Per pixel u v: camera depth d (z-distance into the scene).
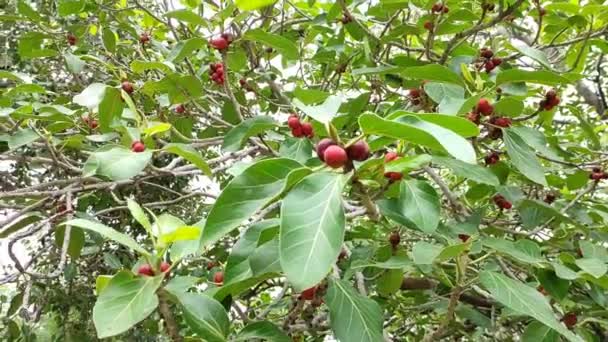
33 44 3.89
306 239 1.18
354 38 3.57
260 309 3.56
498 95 2.80
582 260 2.06
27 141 2.79
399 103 3.18
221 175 4.23
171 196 4.97
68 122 2.96
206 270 3.48
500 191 2.65
